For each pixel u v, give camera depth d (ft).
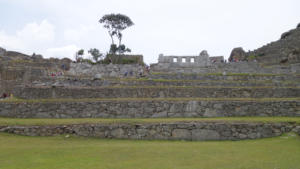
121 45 177.58
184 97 61.36
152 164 24.90
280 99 52.37
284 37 147.84
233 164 24.63
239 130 38.52
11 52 126.93
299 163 24.31
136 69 102.89
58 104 49.42
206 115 48.91
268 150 29.91
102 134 38.45
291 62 105.81
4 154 28.09
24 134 37.96
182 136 38.50
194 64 97.86
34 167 23.45
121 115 49.26
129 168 23.61
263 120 40.68
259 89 61.36
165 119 43.98
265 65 107.65
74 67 105.19
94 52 178.60
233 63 101.76
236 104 49.06
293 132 37.32
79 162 25.27
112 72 102.58
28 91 62.49
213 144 34.65
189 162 25.55
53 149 30.73
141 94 61.72
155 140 37.86
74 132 38.34
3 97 68.64
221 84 73.20
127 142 36.04
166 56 98.17
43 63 105.50
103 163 25.07
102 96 61.16
